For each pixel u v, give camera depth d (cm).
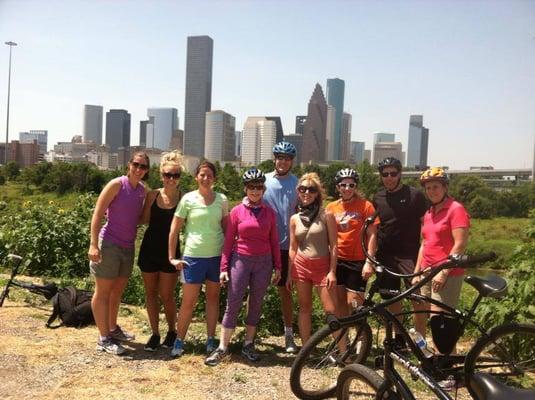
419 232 514
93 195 1141
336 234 514
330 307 510
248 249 518
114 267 520
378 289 405
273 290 650
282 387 465
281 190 570
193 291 522
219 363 515
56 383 452
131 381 463
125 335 580
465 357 393
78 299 638
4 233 1041
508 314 532
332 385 444
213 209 524
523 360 421
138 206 528
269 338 625
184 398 433
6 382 447
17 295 766
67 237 1024
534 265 556
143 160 519
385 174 510
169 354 539
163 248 539
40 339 566
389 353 375
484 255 358
